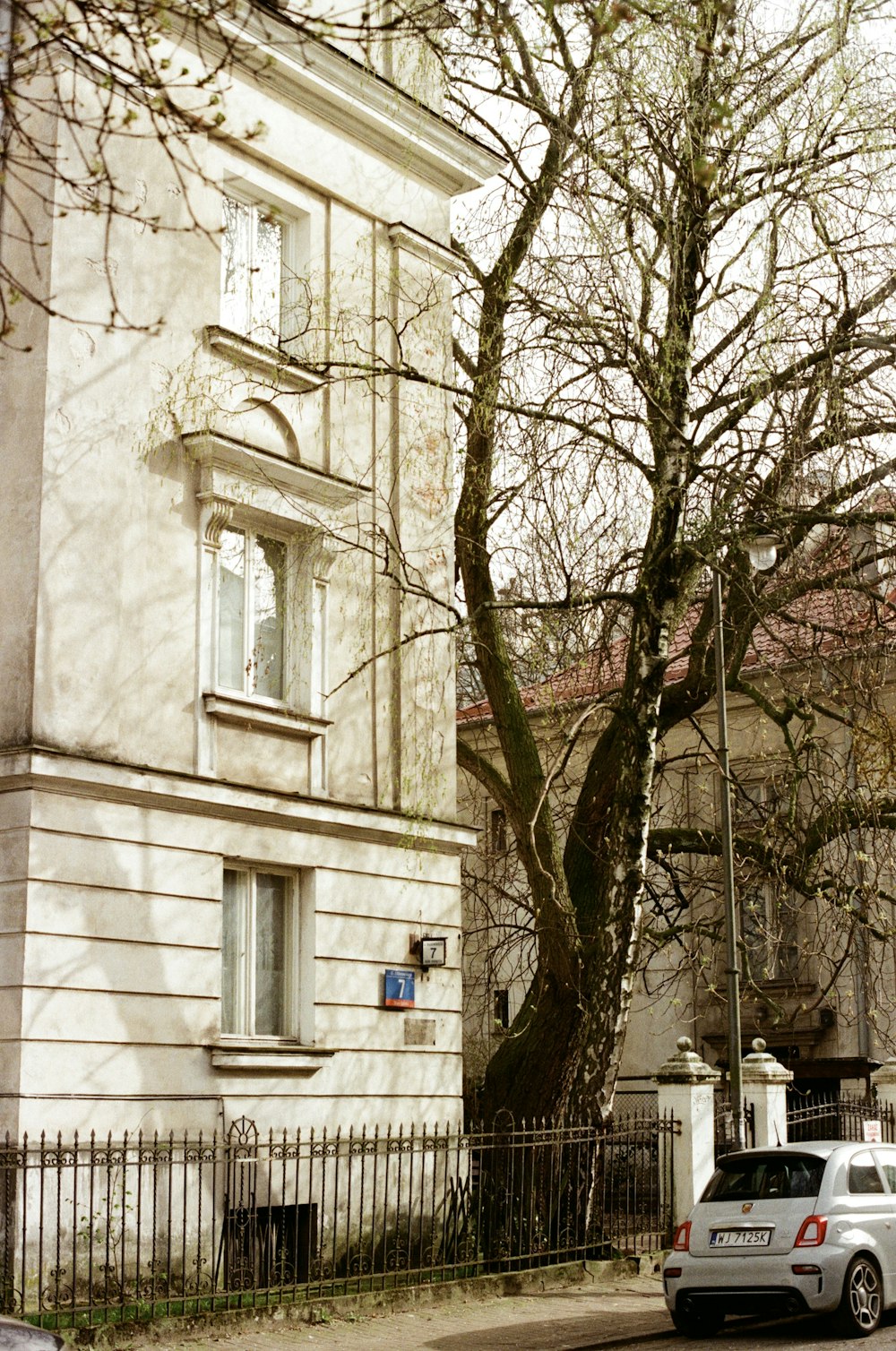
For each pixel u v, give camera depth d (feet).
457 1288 49.98
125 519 49.21
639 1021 95.71
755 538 56.70
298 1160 47.44
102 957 46.39
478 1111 60.54
